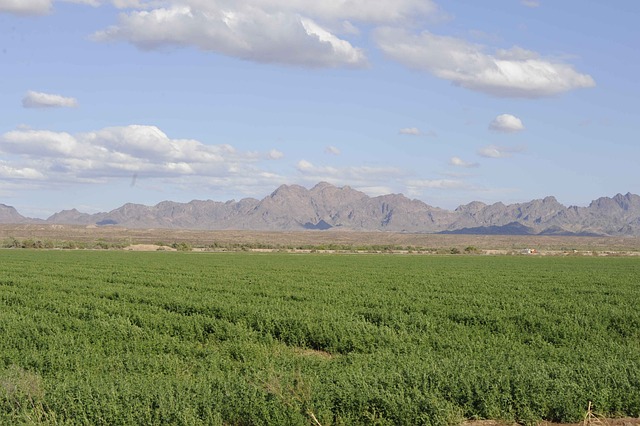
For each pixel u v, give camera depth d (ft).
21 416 33.19
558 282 139.64
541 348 59.67
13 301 94.17
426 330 69.15
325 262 226.58
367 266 201.77
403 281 136.46
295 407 35.55
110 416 34.65
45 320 72.08
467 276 156.76
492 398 38.01
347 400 36.81
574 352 54.34
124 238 549.13
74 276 142.31
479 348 57.47
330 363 50.19
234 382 39.78
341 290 113.09
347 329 65.26
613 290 118.73
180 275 147.43
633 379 41.16
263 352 56.54
